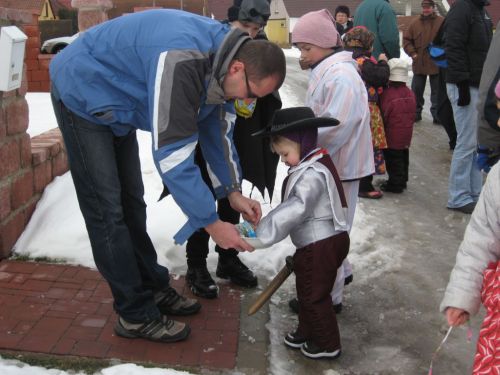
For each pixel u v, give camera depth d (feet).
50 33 47.55
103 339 9.31
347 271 11.05
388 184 18.35
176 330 9.37
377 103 17.39
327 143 9.56
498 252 6.53
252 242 8.31
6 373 8.23
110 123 8.15
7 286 10.78
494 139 11.73
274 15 117.50
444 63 21.29
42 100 24.95
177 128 7.48
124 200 9.57
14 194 12.01
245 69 7.49
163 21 7.68
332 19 10.14
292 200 8.54
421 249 13.93
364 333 10.19
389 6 22.33
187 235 8.13
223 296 11.05
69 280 11.11
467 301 6.49
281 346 9.60
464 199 16.58
